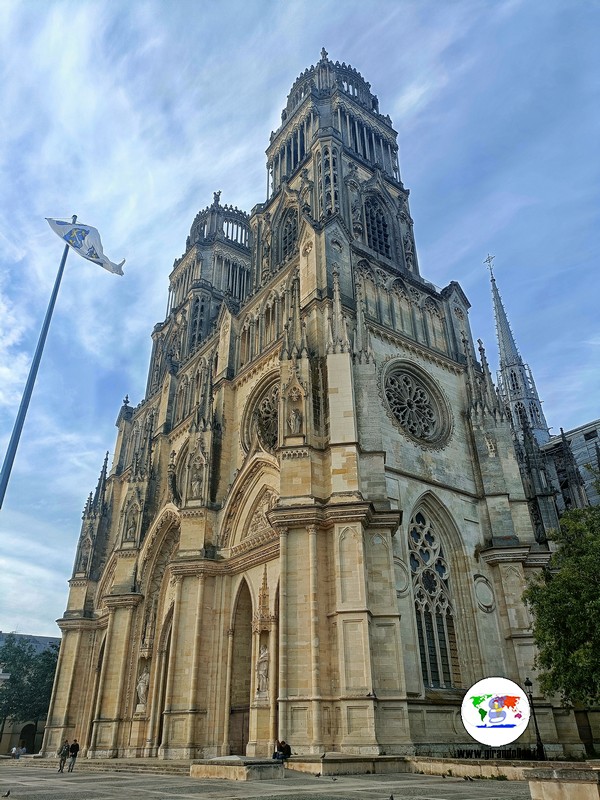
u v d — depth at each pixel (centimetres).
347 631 3256
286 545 3581
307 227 5216
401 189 7044
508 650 4300
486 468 5012
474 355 5775
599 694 3019
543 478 5769
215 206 9544
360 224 6062
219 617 4634
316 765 2694
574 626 3081
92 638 6612
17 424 2736
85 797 1695
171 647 4516
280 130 7900
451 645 4209
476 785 2111
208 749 4194
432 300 5903
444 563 4497
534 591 3431
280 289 5538
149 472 6538
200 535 4928
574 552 3453
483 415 5297
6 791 1970
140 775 3148
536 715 3969
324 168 6225
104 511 7444
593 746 4453
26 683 9325
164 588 5628
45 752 5972
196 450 5347
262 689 3859
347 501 3616
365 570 3425
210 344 6575
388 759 2845
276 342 5241
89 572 6919
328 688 3209
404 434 4716
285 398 4100
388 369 4975
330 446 3862
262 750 3641
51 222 3659
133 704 5281
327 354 4209
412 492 4481
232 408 5659
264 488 4706
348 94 7612
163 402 7062
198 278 8569
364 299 5188
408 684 3681
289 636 3353
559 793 1191
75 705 6234
